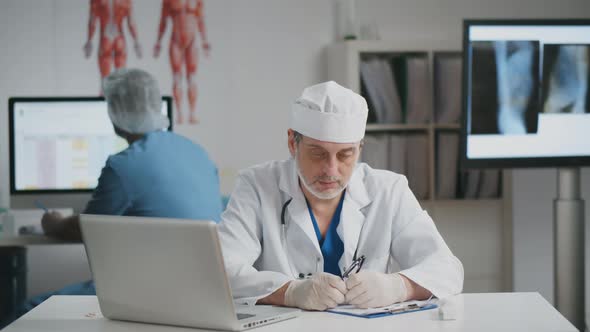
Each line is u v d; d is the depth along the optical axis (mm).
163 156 2754
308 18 4512
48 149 3555
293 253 2117
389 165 4223
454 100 4230
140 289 1653
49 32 4309
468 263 4324
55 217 2959
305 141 1980
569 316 3703
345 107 1969
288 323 1658
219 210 2875
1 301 3787
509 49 3635
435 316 1718
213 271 1558
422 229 2098
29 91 4305
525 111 3654
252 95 4480
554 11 4648
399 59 4211
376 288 1789
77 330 1661
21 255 3865
